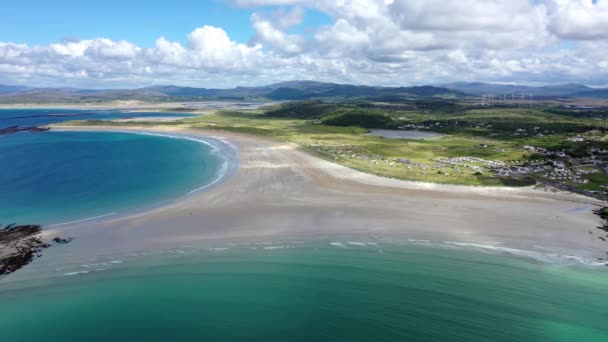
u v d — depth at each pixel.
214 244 48.78
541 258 44.31
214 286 39.31
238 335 32.31
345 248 47.34
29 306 36.03
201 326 33.44
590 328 32.81
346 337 31.91
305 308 35.69
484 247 47.28
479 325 33.09
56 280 40.34
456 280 39.78
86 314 35.00
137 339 31.89
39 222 57.31
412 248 47.19
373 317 34.22
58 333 32.53
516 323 33.41
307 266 43.00
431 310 35.16
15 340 31.75
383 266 42.78
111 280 40.47
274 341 31.59
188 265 43.53
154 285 39.56
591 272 41.25
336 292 38.03
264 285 39.41
